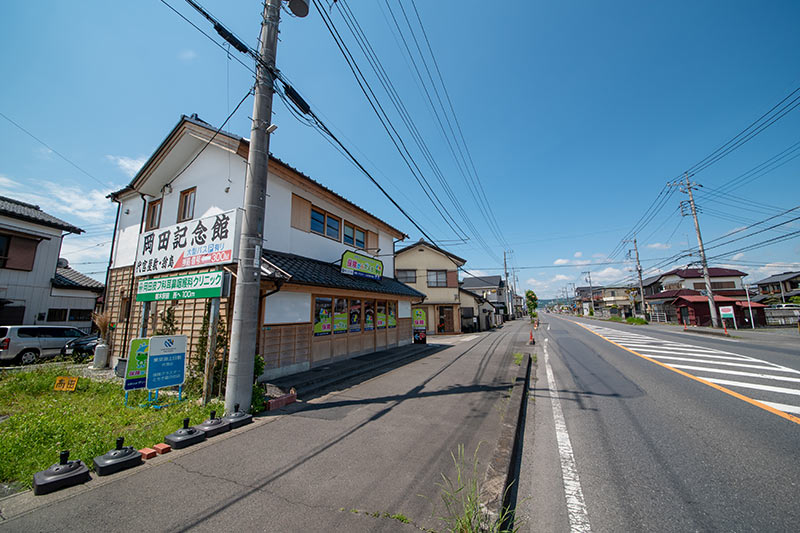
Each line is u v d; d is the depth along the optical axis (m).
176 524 2.38
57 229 15.43
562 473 3.35
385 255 13.99
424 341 13.98
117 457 3.25
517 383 6.75
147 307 7.96
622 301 53.38
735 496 2.83
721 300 24.67
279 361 7.01
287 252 8.41
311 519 2.42
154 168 9.07
